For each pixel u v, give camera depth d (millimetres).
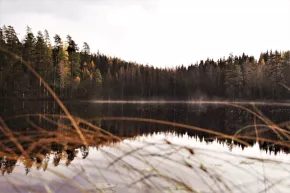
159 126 13352
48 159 5426
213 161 4930
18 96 33406
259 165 4930
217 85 69375
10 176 4246
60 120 13805
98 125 13117
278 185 3783
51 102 35375
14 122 12844
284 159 5566
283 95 39188
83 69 69375
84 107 30266
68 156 5586
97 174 4066
